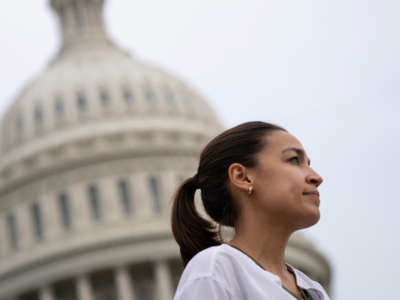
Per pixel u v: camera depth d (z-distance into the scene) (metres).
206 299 5.84
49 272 86.00
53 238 87.56
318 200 6.47
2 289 87.69
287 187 6.40
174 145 91.12
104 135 91.38
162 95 96.81
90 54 103.75
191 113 96.38
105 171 89.25
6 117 98.00
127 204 88.44
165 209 87.44
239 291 5.94
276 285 5.94
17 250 89.00
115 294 86.25
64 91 96.81
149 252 84.69
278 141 6.56
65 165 89.81
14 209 90.62
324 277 92.81
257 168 6.50
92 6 109.69
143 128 92.19
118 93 96.00
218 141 6.68
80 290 85.31
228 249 6.10
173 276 86.00
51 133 93.12
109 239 85.06
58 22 111.25
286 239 6.50
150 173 89.38
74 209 88.06
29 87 101.19
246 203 6.53
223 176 6.62
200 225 6.77
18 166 92.00
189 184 6.86
